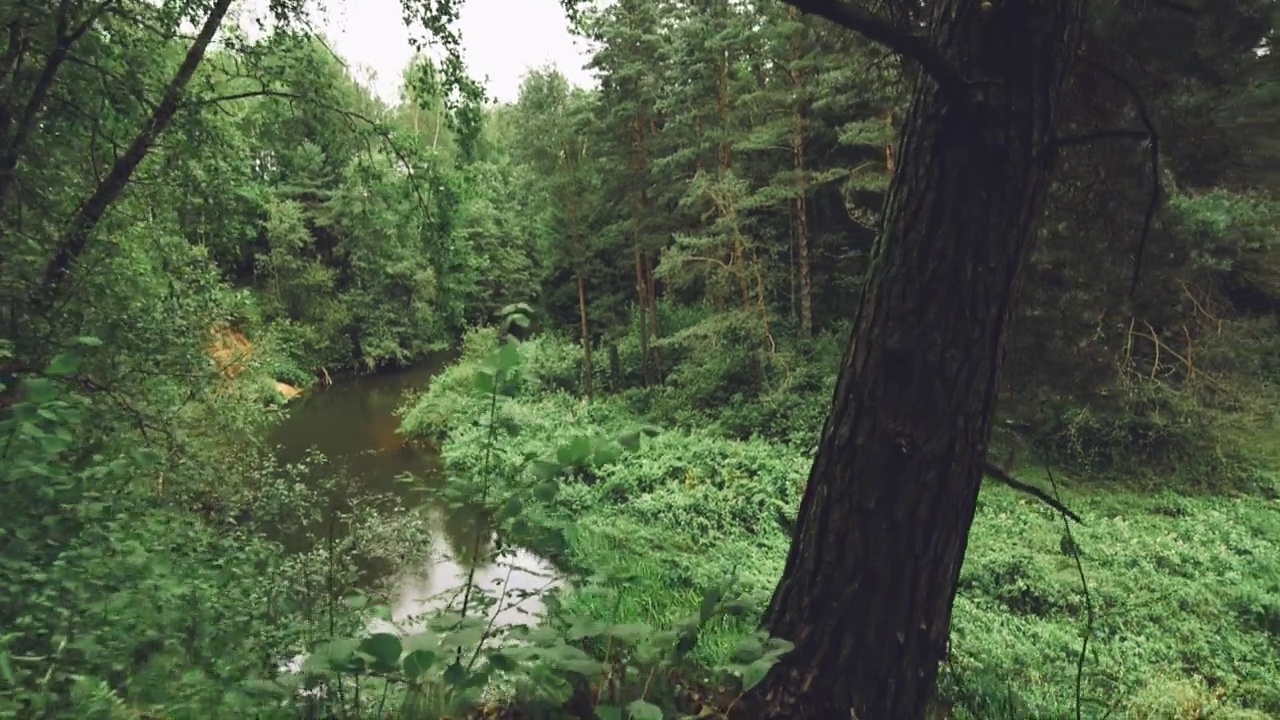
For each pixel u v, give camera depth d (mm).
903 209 2191
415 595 6723
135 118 6055
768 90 15906
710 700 1976
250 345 8773
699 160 18500
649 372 20391
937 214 2107
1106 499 11297
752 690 2078
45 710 2357
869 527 2137
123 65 5852
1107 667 6453
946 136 2104
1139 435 12016
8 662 2344
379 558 6785
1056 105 2172
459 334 33250
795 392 16250
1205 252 6961
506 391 1760
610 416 18156
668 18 17938
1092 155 4008
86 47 5445
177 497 5805
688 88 17000
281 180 25812
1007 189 2086
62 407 2549
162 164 6602
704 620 1778
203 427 7238
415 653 1375
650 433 1716
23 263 5211
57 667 2621
